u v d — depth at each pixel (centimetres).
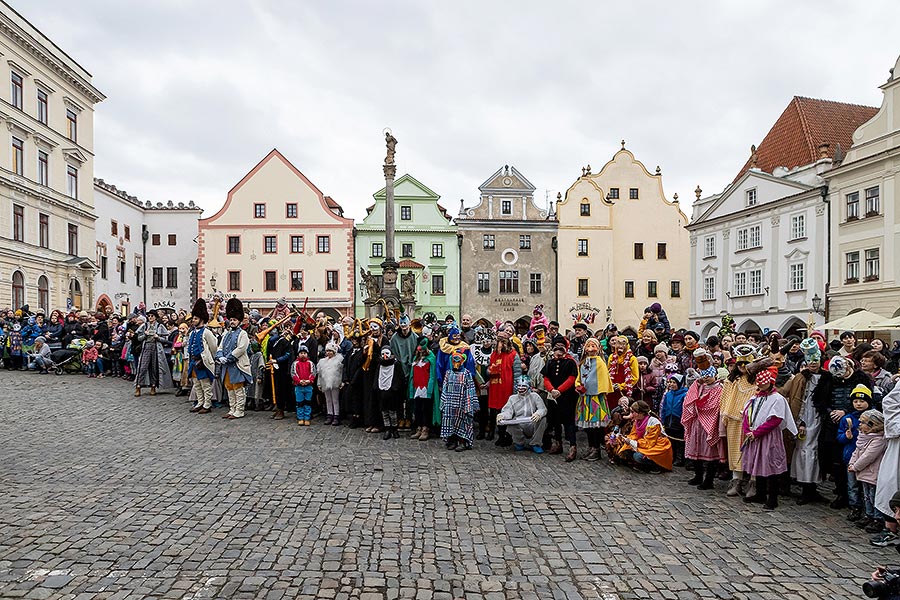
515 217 5356
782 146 4222
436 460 1043
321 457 1033
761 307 3991
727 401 899
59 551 614
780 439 830
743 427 855
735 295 4212
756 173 4038
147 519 710
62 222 4206
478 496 840
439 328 1812
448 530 706
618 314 5494
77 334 2203
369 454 1066
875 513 732
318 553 628
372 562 611
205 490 827
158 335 1680
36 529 670
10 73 3681
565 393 1088
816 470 856
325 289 5175
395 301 3028
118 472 905
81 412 1388
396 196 5244
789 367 1059
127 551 619
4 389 1706
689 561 641
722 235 4359
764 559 650
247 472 923
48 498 776
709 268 4500
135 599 522
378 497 818
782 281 3831
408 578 579
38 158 3966
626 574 606
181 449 1062
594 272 5419
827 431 841
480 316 5262
